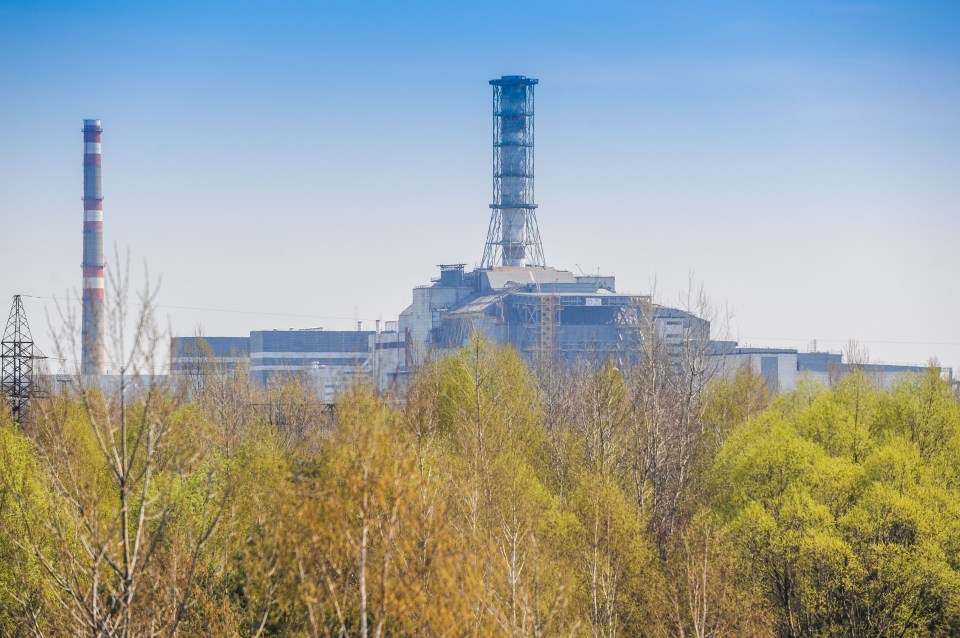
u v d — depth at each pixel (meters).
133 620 42.75
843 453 117.62
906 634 94.69
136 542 39.38
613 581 85.06
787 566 97.56
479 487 79.19
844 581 94.06
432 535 45.44
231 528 54.09
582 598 82.00
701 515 103.56
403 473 42.69
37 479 58.91
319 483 43.94
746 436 124.12
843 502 104.69
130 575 38.97
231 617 52.03
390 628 44.38
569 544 91.06
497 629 49.56
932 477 109.06
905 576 94.69
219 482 65.50
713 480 122.25
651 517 116.44
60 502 46.81
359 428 42.22
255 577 46.50
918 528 97.88
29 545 47.31
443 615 43.00
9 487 52.31
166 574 45.88
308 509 41.56
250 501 59.75
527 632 51.72
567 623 65.94
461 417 114.56
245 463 92.19
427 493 49.91
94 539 40.12
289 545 43.19
